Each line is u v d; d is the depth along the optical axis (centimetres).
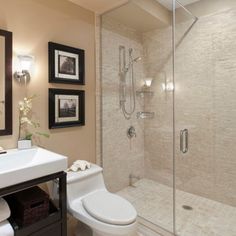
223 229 192
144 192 257
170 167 262
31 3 168
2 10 152
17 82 162
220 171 229
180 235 184
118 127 254
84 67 210
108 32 235
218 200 232
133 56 264
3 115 155
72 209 158
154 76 270
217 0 219
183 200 239
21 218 123
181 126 253
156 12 234
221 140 227
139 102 278
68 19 195
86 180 178
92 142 224
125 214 144
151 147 280
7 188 112
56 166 134
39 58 174
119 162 256
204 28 229
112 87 244
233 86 216
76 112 204
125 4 208
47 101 181
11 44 156
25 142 160
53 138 187
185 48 243
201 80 236
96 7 212
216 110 229
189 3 237
